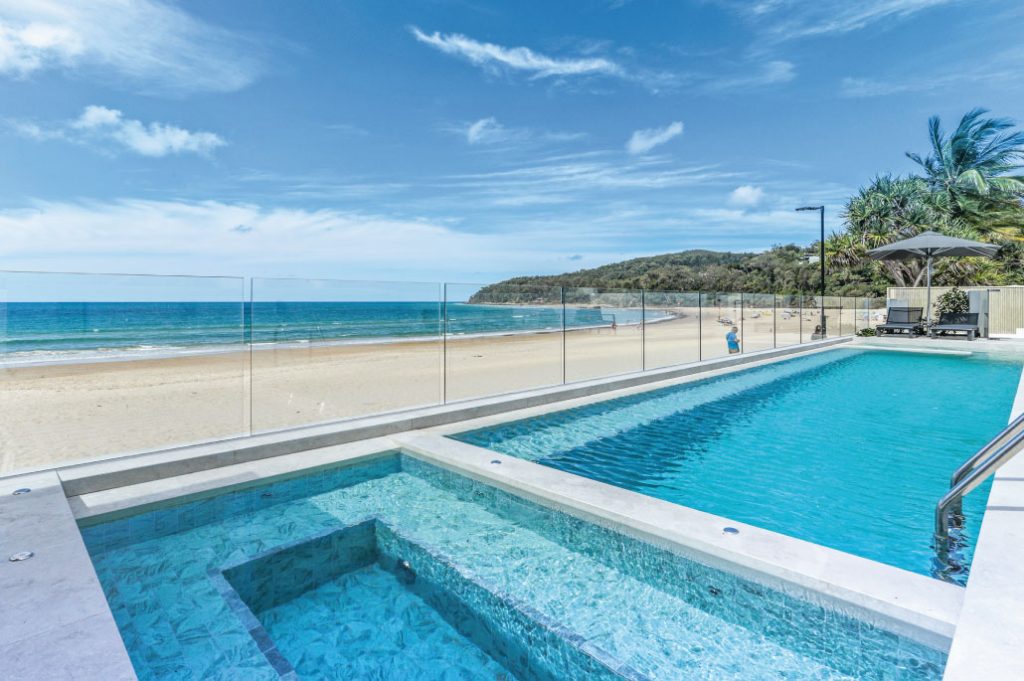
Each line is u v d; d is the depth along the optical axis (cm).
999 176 3150
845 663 258
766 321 1623
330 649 303
